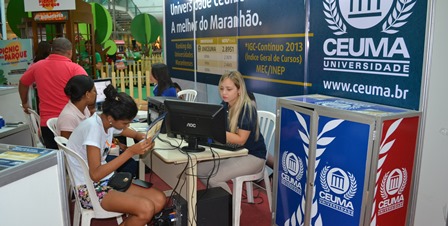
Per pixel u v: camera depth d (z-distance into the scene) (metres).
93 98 2.90
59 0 5.96
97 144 2.26
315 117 2.31
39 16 6.17
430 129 2.10
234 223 2.83
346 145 2.14
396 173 2.10
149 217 2.30
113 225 3.11
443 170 2.03
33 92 4.42
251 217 3.23
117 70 9.24
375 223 2.10
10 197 1.42
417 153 2.15
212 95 4.71
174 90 4.01
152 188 2.59
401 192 2.16
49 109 3.33
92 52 7.12
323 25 2.86
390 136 2.02
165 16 5.93
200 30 4.85
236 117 2.78
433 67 2.06
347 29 2.63
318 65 2.96
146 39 11.10
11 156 1.57
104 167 2.22
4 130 3.14
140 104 4.38
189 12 5.10
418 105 2.16
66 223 1.73
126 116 2.32
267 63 3.62
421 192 2.17
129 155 2.28
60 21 6.17
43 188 1.58
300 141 2.48
